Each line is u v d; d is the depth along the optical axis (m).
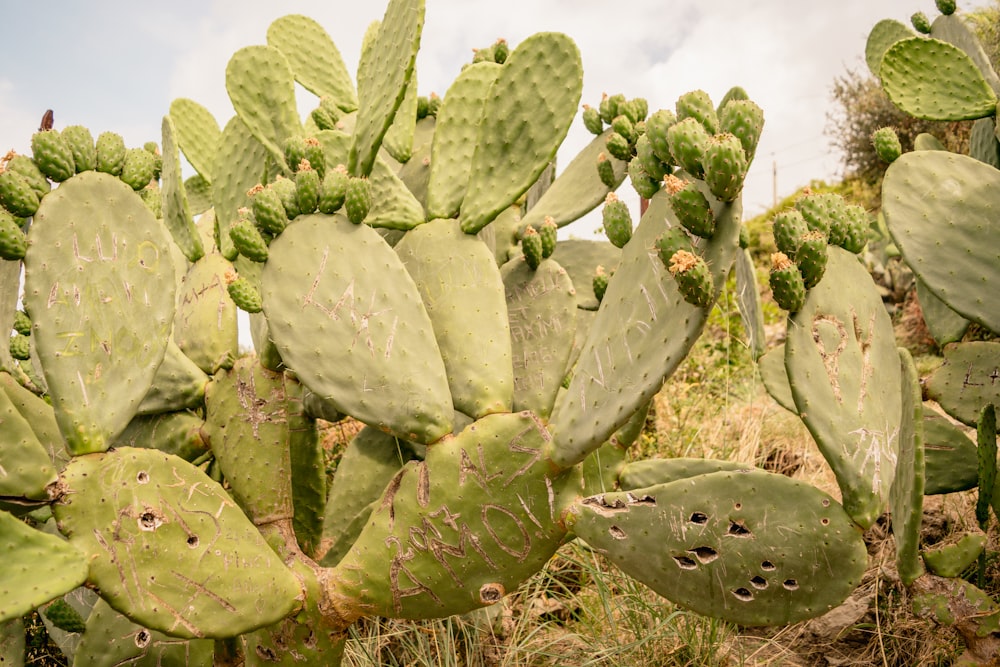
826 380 1.85
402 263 2.36
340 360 2.17
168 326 2.09
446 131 2.62
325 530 2.72
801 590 1.81
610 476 2.50
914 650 2.69
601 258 3.45
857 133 10.58
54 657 2.81
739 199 1.80
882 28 3.90
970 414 2.81
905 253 2.62
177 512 1.95
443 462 2.09
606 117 3.51
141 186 2.12
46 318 1.93
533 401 2.65
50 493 1.83
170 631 1.91
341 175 2.27
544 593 3.15
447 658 2.74
